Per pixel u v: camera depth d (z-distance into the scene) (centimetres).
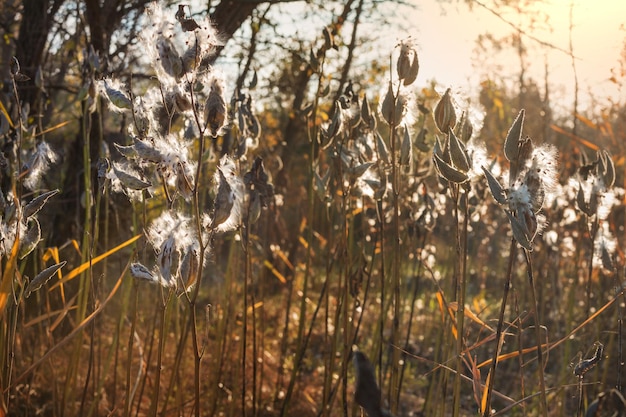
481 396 222
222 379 389
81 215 477
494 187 180
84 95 288
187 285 185
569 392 440
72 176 495
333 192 373
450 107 217
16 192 246
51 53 546
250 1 585
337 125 305
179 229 184
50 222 508
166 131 210
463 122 224
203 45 184
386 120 244
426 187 349
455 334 252
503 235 940
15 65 245
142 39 185
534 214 178
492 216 861
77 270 252
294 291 700
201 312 549
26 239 218
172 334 446
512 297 598
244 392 326
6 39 544
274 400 417
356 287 344
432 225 349
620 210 553
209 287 618
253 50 614
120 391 373
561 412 392
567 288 665
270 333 585
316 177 340
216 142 363
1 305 187
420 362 603
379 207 286
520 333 213
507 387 545
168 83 189
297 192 738
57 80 540
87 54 308
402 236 397
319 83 350
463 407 491
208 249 194
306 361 531
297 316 655
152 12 185
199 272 184
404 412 472
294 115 823
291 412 421
